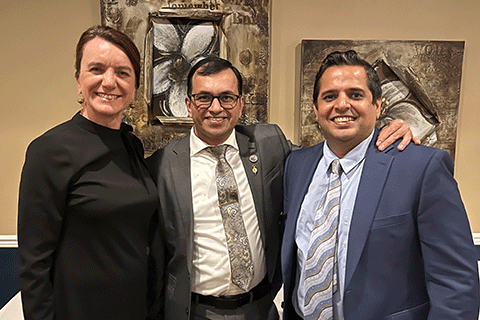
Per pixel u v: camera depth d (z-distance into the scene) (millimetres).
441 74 2156
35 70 2209
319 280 1197
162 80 2162
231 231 1417
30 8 2150
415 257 1128
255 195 1467
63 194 1202
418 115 2199
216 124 1381
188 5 2094
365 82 1157
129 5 2090
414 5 2160
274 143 1601
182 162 1457
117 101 1254
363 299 1140
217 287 1428
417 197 1093
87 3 2150
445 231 1049
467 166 2320
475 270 1038
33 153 1192
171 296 1431
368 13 2166
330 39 2174
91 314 1288
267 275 1536
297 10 2158
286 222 1360
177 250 1403
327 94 1178
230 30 2115
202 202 1421
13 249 2383
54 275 1253
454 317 1019
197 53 2135
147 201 1345
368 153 1203
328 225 1200
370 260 1128
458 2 2160
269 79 2199
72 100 2242
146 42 2121
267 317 1514
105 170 1281
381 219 1120
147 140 2223
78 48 1254
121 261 1301
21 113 2248
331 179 1243
